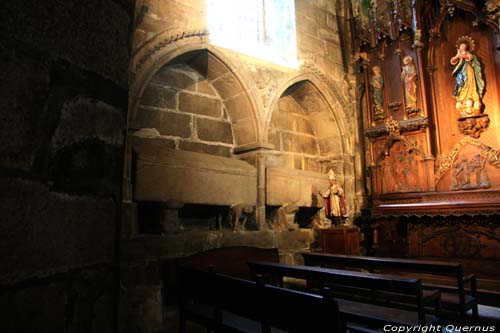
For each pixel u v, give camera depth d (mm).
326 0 8977
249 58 7055
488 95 7273
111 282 1645
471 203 6703
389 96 8336
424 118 7637
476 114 7242
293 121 8586
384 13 8344
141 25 5473
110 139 1678
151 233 5555
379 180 8273
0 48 1264
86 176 1547
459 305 4141
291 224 7441
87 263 1521
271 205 7145
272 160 7910
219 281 3615
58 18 1479
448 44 7914
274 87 7363
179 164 5539
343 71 8938
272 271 4711
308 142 8836
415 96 7883
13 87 1292
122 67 1784
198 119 6820
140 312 4754
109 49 1712
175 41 5883
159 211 5457
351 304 4148
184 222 6422
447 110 7754
